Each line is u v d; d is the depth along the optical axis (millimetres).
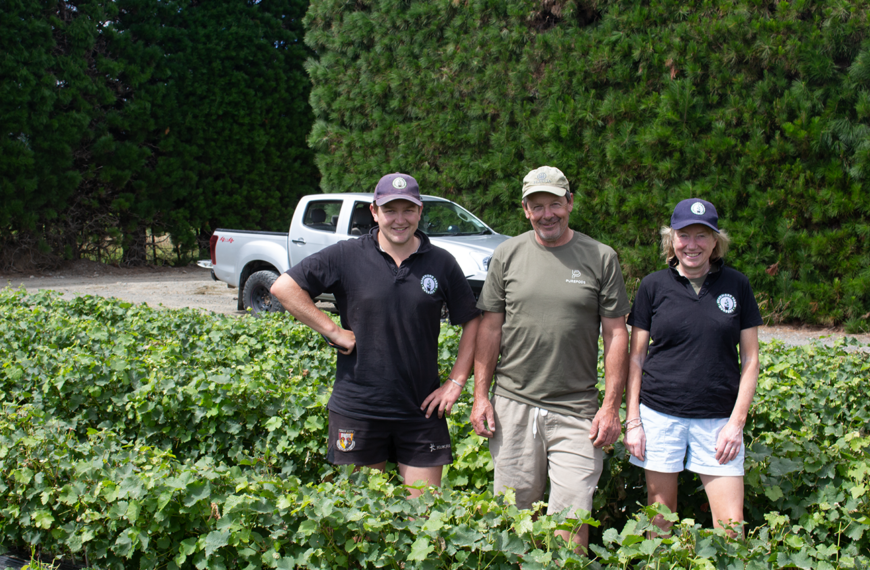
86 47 16906
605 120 10781
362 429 3201
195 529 3127
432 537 2574
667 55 10172
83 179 17609
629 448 3197
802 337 9375
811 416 4359
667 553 2439
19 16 15766
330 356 5699
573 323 3078
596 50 10547
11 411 4285
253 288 10562
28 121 16031
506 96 11609
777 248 10023
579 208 10789
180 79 18594
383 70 12953
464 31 12070
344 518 2678
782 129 9781
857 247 9664
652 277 3197
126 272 18359
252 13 19484
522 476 3205
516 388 3197
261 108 19500
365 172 12953
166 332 6469
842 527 3146
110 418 4801
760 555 2488
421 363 3213
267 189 20078
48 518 3410
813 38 9406
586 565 2445
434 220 9719
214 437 4426
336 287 3229
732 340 3059
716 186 10039
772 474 3395
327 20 13898
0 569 3543
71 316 7473
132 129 17844
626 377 3229
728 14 9875
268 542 2840
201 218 19344
